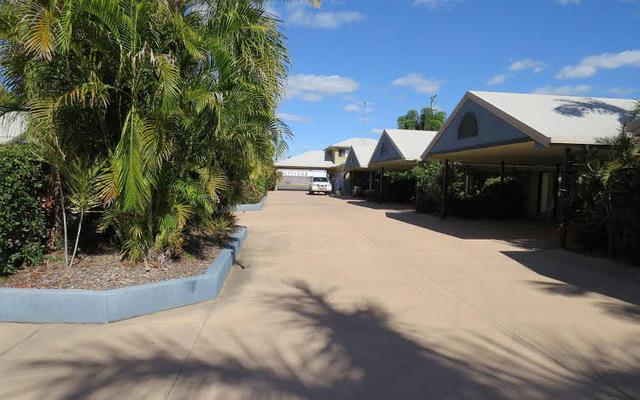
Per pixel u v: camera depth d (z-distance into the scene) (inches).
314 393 159.5
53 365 175.0
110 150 272.5
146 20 257.0
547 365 184.1
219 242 414.0
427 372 177.0
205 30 287.6
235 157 343.0
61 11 231.9
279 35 364.2
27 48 235.9
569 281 322.0
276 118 348.5
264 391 159.8
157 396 154.2
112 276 262.5
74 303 219.8
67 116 258.4
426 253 432.1
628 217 374.6
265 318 235.5
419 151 989.8
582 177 434.3
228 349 194.5
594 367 182.7
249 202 955.3
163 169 285.1
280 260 390.9
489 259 402.9
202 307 251.3
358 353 193.8
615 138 402.6
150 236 287.3
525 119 484.4
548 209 848.3
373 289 298.0
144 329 215.0
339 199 1460.4
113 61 260.8
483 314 247.6
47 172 295.0
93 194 272.5
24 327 213.6
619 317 243.1
